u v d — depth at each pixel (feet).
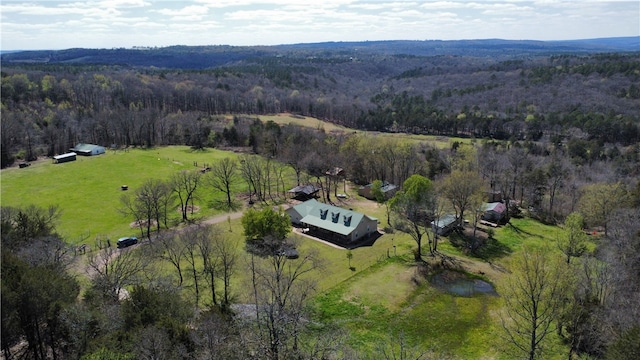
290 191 308.40
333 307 162.40
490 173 318.45
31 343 107.76
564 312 126.11
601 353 125.39
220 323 113.39
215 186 305.94
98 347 93.81
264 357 108.47
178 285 157.79
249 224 213.46
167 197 252.01
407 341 143.13
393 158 343.05
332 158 338.34
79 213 264.11
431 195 223.10
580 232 187.83
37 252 141.18
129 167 364.58
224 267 167.63
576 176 313.12
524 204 302.66
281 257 185.26
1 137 363.56
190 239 174.91
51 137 413.80
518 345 124.67
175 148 447.42
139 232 236.43
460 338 145.48
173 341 100.17
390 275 190.29
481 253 218.38
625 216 193.88
